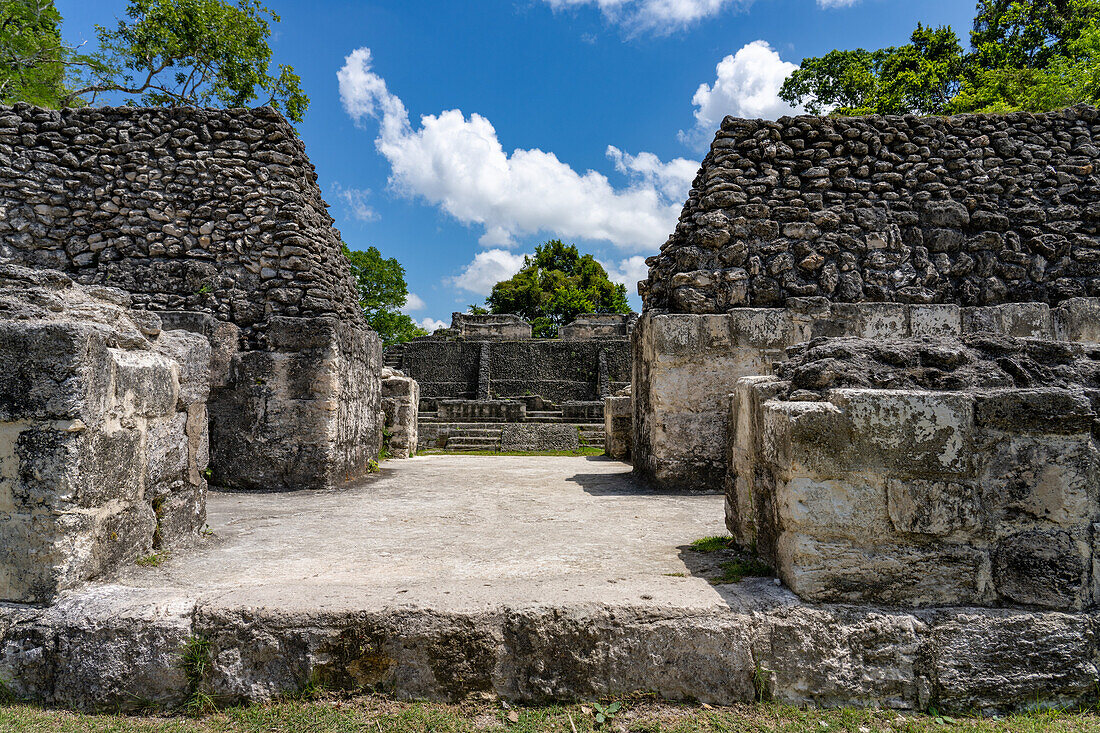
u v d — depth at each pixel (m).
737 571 2.54
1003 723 2.01
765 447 2.49
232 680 2.06
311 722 1.96
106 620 2.09
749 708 2.05
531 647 2.07
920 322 5.26
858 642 2.10
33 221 5.53
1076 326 5.25
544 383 18.94
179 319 5.31
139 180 5.65
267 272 5.64
